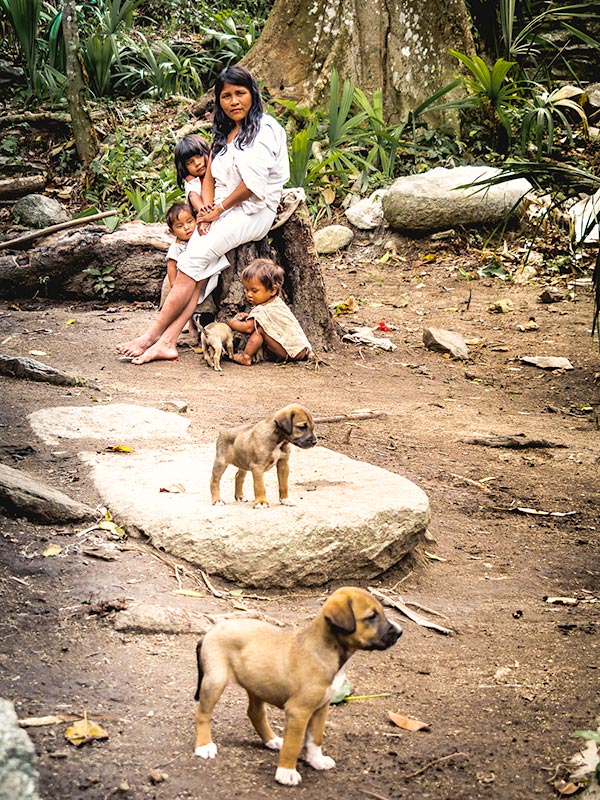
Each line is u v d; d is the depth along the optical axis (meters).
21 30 15.17
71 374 7.69
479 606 4.77
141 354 8.54
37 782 2.71
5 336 9.09
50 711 3.39
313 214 13.98
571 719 3.67
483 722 3.64
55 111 15.44
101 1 16.92
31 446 5.88
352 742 3.44
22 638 3.90
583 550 5.55
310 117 14.57
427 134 15.20
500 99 14.53
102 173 14.16
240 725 3.49
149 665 3.81
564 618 4.69
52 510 4.91
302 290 9.37
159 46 16.98
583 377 9.45
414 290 12.12
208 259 8.59
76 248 10.59
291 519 4.64
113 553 4.66
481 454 7.00
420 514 4.95
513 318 11.19
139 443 6.04
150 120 15.54
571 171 7.88
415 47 15.64
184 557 4.64
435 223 13.24
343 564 4.71
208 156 8.91
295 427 4.50
